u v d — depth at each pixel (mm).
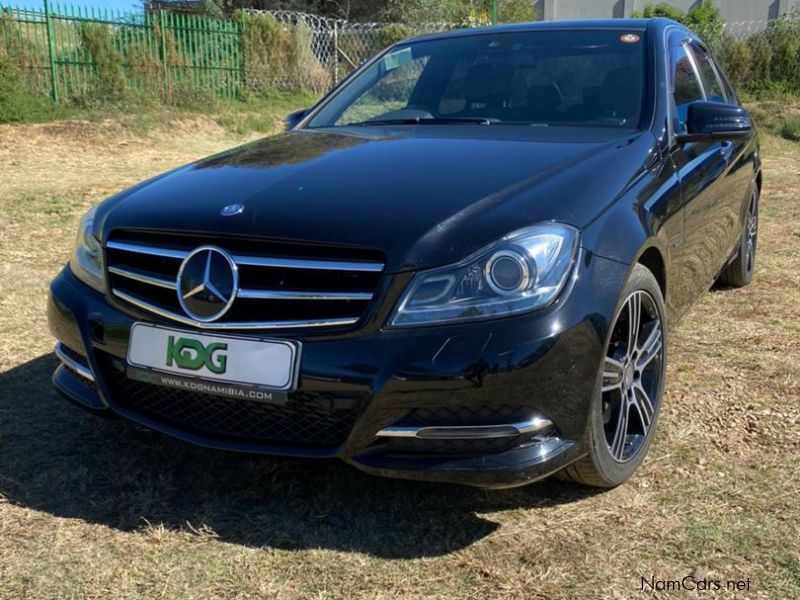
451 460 2240
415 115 3613
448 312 2197
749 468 2850
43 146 11469
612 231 2486
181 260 2439
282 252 2322
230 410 2428
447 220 2297
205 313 2363
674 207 3031
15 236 6383
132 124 13172
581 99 3416
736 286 5203
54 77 13641
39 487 2730
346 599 2176
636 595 2182
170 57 15430
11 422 3195
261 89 17344
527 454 2250
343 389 2232
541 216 2336
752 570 2281
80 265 2807
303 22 18297
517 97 3525
